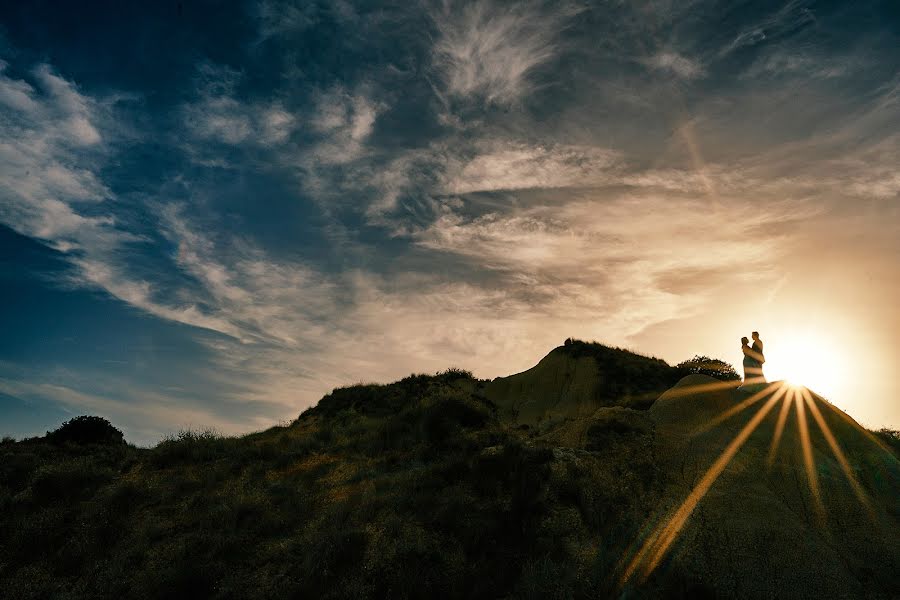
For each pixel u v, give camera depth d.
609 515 13.36
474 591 11.77
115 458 24.23
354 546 13.52
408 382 39.12
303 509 16.56
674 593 10.77
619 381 32.50
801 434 15.18
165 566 13.85
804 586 10.71
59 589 13.32
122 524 16.23
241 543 14.77
